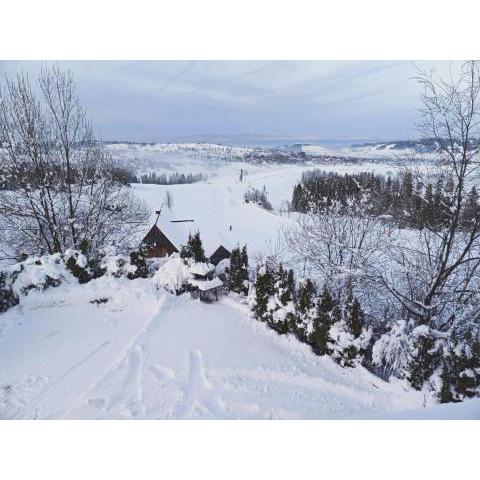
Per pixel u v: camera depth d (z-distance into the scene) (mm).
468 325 11523
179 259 14625
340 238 16375
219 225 35594
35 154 14812
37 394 7867
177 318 12156
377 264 14617
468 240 11555
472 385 8430
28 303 11977
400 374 10234
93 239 17406
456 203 10672
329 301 11562
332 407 8680
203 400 8180
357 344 10656
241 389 8812
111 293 12789
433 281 11836
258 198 96750
